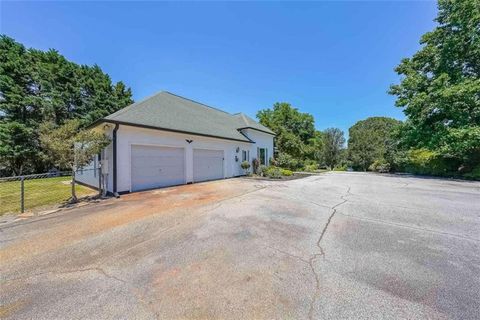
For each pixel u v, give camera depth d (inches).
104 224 187.8
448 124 568.1
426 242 145.7
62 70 834.2
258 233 164.2
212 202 274.8
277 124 1032.2
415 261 118.4
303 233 164.4
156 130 389.1
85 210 237.8
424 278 100.9
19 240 153.3
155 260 121.4
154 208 244.4
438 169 633.0
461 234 160.7
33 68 761.6
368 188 397.1
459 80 555.8
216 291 91.7
